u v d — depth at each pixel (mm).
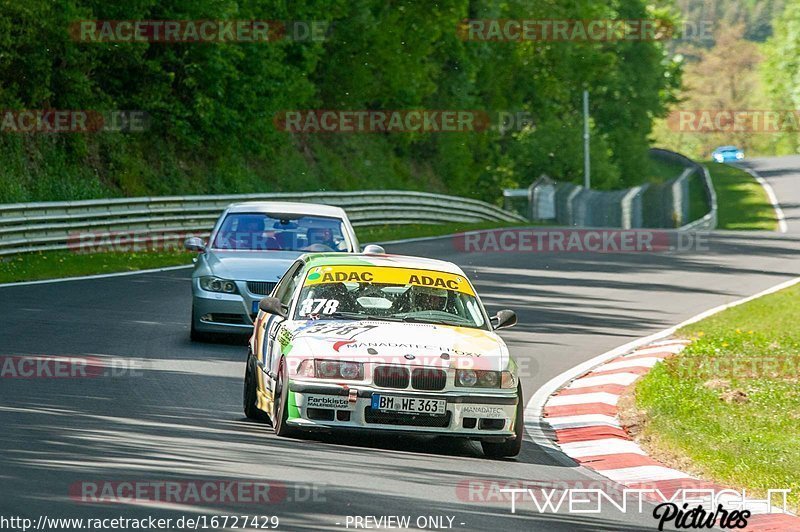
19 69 100125
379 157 164250
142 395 34000
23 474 22703
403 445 29703
